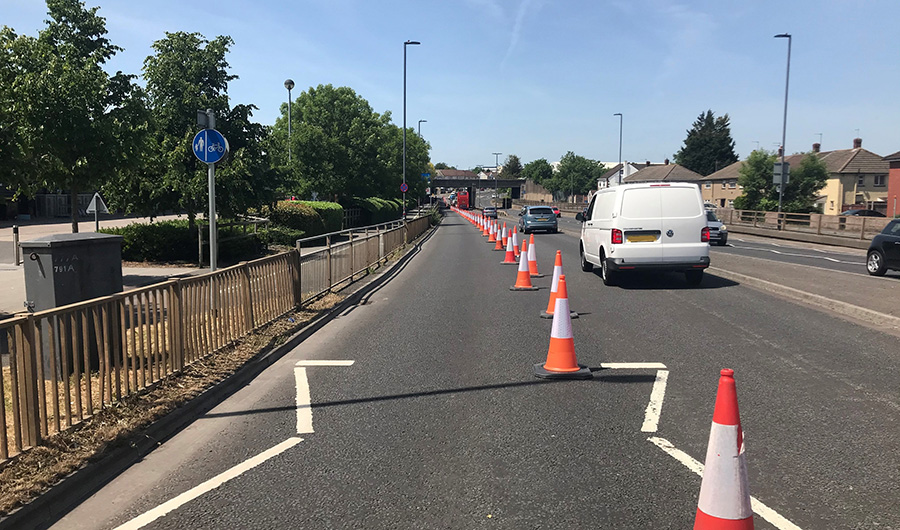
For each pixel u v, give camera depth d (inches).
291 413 222.8
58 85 479.5
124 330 217.6
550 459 176.9
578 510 147.1
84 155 497.4
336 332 365.4
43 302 232.2
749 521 122.0
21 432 169.6
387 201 2293.3
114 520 148.3
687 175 3454.7
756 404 221.6
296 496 157.4
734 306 423.8
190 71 711.1
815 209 1775.3
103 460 173.0
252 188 724.7
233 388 255.1
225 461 181.6
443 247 1087.0
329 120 1691.7
